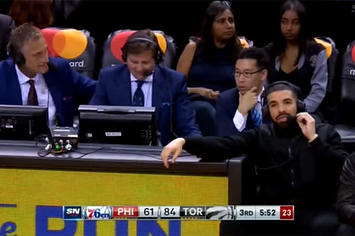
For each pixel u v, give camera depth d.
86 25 20.20
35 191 12.34
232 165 12.01
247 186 12.96
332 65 18.14
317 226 12.38
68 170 12.26
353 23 19.77
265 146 12.94
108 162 12.16
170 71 14.66
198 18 20.12
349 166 12.50
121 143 12.98
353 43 18.27
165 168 12.13
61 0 19.70
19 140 13.07
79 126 12.98
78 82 15.27
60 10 19.73
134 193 12.24
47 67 14.46
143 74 14.36
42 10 17.91
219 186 12.12
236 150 12.65
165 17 20.23
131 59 14.29
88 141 12.99
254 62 14.33
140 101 14.50
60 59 15.14
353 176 12.44
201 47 17.92
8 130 13.01
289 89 12.94
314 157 12.78
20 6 17.81
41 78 14.83
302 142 12.86
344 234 12.23
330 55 18.14
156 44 14.36
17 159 12.25
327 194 12.94
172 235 12.27
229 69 17.86
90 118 12.87
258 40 20.17
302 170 12.79
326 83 17.64
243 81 14.37
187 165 12.09
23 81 14.60
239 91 14.59
